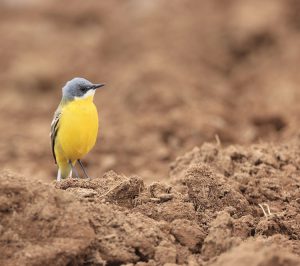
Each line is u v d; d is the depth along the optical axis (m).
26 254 7.38
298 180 11.08
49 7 33.91
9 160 16.81
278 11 27.77
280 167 11.73
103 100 21.98
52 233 7.61
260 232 8.74
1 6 34.56
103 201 8.60
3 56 27.70
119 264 7.77
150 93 20.47
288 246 8.22
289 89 21.33
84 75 25.23
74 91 11.21
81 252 7.54
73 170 11.84
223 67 25.16
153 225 8.24
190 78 22.44
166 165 15.43
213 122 18.02
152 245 7.89
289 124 17.38
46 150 17.42
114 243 7.84
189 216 8.71
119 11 32.41
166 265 7.58
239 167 11.54
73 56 26.91
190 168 9.52
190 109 19.27
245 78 23.92
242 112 19.91
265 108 19.69
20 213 7.74
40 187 7.96
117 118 19.53
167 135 17.77
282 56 24.98
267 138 16.77
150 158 16.05
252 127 18.00
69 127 11.20
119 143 17.08
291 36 26.42
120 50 26.91
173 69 22.86
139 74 22.31
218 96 21.52
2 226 7.62
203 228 8.59
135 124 18.31
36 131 19.69
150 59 24.06
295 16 27.73
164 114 19.23
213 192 9.34
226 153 11.99
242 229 8.62
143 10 31.36
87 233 7.66
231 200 9.34
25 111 22.55
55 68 25.78
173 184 10.68
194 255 8.03
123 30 28.75
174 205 8.79
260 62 25.11
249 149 12.57
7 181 7.89
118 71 24.73
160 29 27.94
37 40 29.59
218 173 10.81
